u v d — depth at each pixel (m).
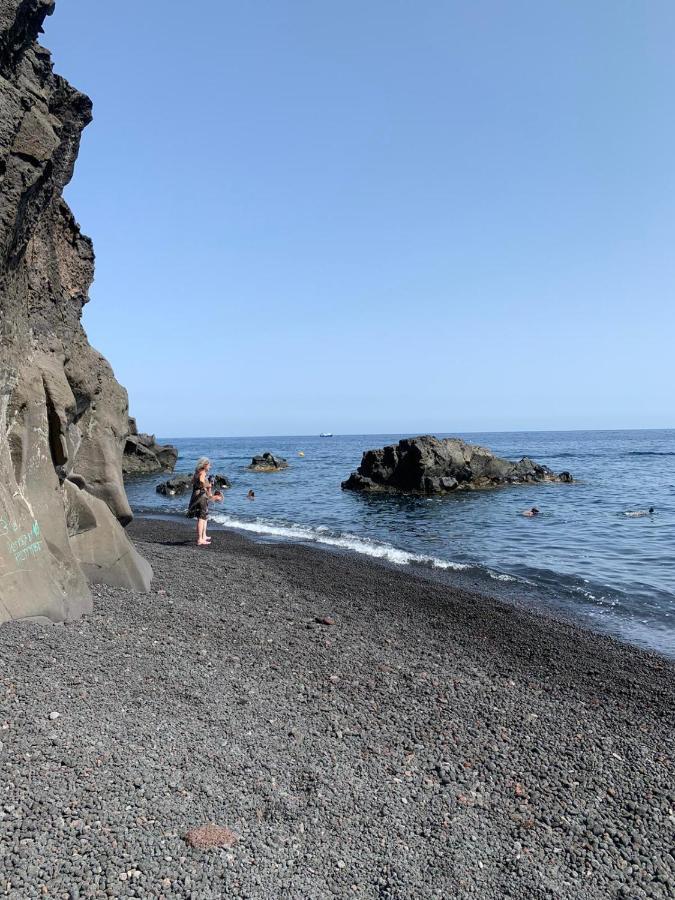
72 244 10.59
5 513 6.95
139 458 53.56
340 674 7.06
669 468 57.94
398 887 3.77
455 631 9.61
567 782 5.18
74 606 7.64
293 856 3.89
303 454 101.44
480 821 4.54
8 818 3.69
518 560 16.86
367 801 4.61
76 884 3.34
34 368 8.12
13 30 7.12
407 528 23.23
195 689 6.05
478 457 39.56
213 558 13.80
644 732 6.31
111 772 4.33
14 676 5.48
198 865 3.64
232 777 4.62
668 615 11.51
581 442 151.50
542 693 7.19
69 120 9.46
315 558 15.49
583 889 3.94
